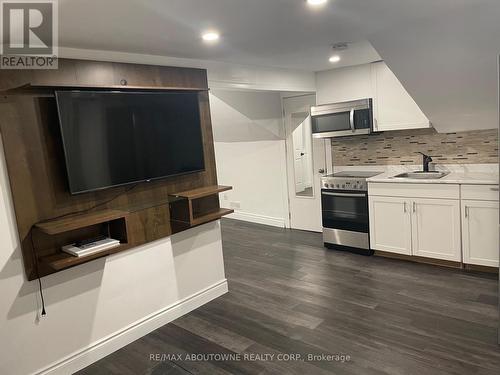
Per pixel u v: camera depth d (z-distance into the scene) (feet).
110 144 8.86
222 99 16.47
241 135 19.98
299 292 11.96
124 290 9.64
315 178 17.90
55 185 8.19
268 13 7.23
